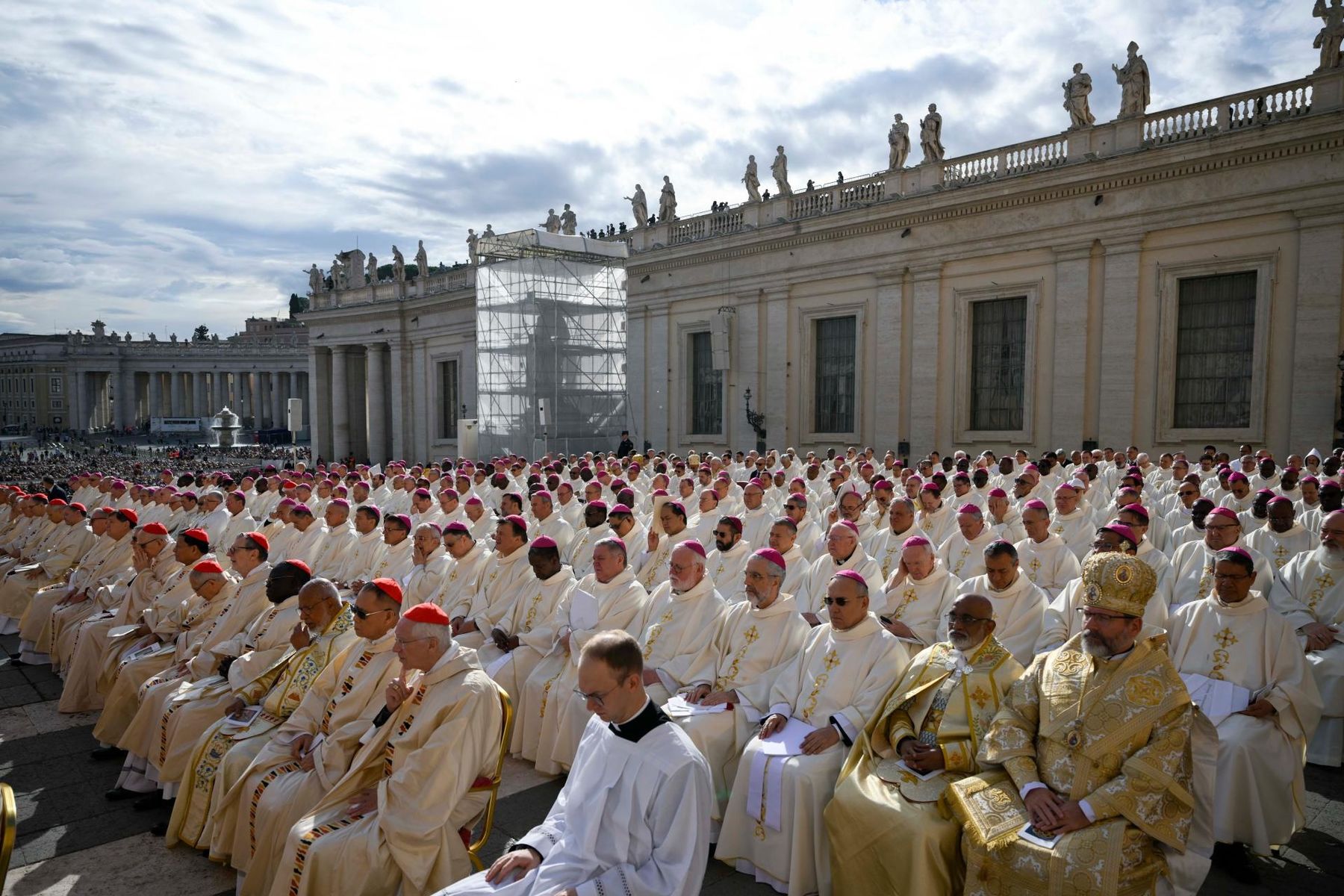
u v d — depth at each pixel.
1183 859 4.42
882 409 28.88
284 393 107.69
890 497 12.16
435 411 49.59
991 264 26.20
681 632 7.00
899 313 28.31
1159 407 22.89
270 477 22.61
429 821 4.48
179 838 5.77
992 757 4.60
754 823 5.35
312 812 4.76
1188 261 22.25
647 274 36.91
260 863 5.00
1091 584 4.46
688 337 35.72
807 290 31.20
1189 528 10.73
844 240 29.78
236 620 7.18
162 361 106.81
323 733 5.47
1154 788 4.14
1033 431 25.30
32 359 108.31
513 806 6.38
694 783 3.68
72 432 96.94
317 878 4.40
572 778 3.97
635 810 3.68
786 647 6.47
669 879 3.55
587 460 25.92
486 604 8.77
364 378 57.03
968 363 26.95
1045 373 25.05
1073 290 24.22
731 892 5.23
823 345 31.28
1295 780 5.48
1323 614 7.64
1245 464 16.98
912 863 4.46
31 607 10.19
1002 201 25.44
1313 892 5.12
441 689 4.75
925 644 6.71
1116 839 4.05
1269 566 7.98
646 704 3.85
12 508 15.99
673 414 36.38
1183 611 6.56
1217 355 22.20
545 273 39.34
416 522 14.63
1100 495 15.03
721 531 9.40
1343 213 19.64
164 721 6.36
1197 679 6.07
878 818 4.62
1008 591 7.12
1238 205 21.20
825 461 25.28
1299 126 19.91
